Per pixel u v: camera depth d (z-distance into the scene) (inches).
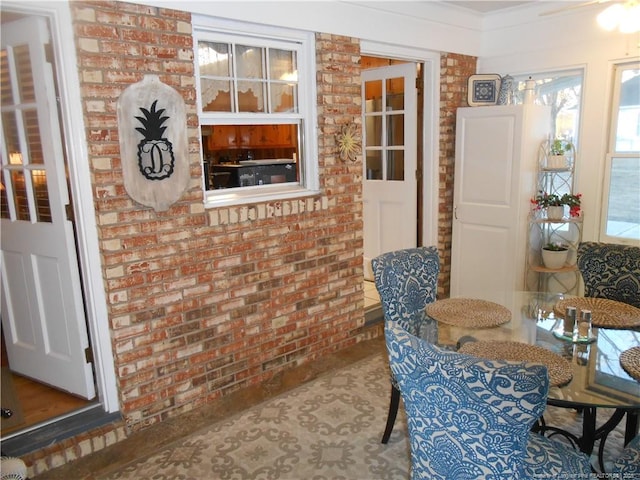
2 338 140.4
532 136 147.9
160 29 95.6
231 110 113.8
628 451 64.9
